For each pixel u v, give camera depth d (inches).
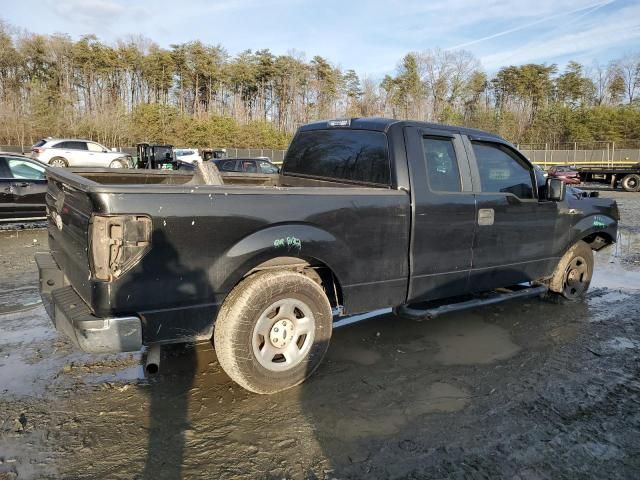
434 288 169.6
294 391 143.0
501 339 187.2
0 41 2377.0
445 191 168.9
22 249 336.2
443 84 2906.0
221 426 124.3
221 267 124.7
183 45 2876.5
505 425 127.7
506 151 192.2
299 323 141.5
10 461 108.9
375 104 3019.2
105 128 2017.7
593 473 109.9
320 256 140.9
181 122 2239.2
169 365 157.6
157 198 115.3
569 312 220.8
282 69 3051.2
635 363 167.2
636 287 267.6
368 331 193.3
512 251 193.5
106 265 111.6
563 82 3216.0
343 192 144.5
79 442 116.3
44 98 1982.0
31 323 192.9
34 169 411.8
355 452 115.0
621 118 2659.9
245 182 217.6
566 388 148.3
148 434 120.2
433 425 127.0
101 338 112.2
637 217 594.2
